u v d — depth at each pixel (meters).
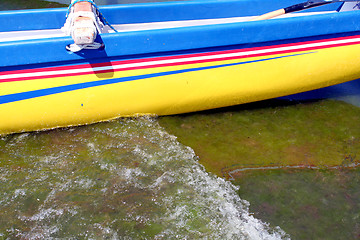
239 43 3.08
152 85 3.14
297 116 3.57
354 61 3.46
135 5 3.71
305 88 3.61
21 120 3.09
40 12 3.51
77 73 2.93
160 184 2.80
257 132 3.36
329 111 3.64
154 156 3.04
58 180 2.82
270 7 4.02
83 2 3.08
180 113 3.52
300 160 3.07
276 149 3.18
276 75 3.37
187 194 2.73
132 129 3.30
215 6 3.90
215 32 2.99
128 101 3.21
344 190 2.81
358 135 3.34
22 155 3.03
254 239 2.44
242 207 2.66
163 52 2.99
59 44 2.76
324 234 2.49
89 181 2.81
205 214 2.59
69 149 3.09
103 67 2.95
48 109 3.07
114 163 2.97
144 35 2.88
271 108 3.68
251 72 3.28
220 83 3.29
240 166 3.00
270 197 2.74
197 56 3.08
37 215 2.56
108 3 4.97
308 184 2.85
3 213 2.57
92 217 2.55
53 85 2.94
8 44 2.68
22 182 2.79
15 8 5.03
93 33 2.65
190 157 3.06
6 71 2.79
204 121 3.47
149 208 2.62
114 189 2.76
